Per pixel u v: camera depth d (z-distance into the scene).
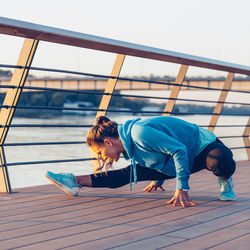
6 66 2.22
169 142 1.96
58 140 17.53
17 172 6.86
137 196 2.33
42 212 1.92
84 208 2.01
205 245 1.39
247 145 4.28
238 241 1.44
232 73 3.69
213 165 2.07
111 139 2.06
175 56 2.81
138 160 2.10
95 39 2.31
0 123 2.39
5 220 1.75
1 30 1.94
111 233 1.54
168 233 1.55
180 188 2.02
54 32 2.11
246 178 3.04
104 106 2.75
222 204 2.12
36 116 48.41
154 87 32.69
